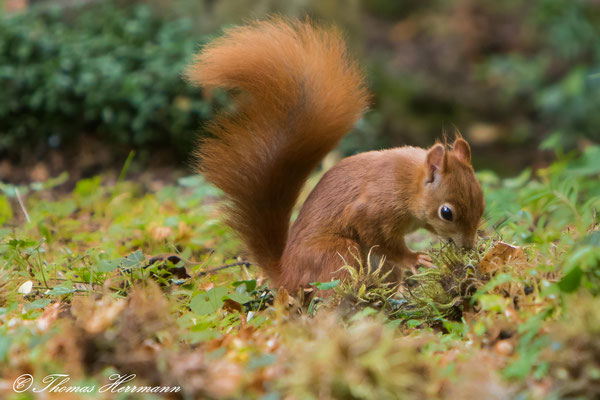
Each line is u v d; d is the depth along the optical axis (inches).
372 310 264.8
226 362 228.2
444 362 233.1
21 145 676.7
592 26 1039.6
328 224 324.8
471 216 309.9
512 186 458.9
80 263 365.7
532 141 885.8
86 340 226.2
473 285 278.4
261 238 338.0
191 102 672.4
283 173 331.6
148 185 639.8
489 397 199.9
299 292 312.0
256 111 326.6
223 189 333.1
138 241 408.2
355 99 329.4
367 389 198.4
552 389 205.5
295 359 217.3
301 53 323.3
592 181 451.5
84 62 694.5
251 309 310.3
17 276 322.0
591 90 918.4
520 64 1029.8
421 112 928.9
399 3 1202.0
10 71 684.7
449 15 1171.3
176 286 327.3
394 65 1038.4
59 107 682.8
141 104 673.0
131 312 235.1
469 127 914.7
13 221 478.3
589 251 229.8
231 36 321.1
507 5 1163.9
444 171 311.4
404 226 327.9
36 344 232.4
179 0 743.7
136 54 704.4
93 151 679.7
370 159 335.0
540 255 287.9
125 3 759.1
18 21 727.1
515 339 240.1
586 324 210.7
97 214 490.6
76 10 753.0
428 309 285.1
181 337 249.0
